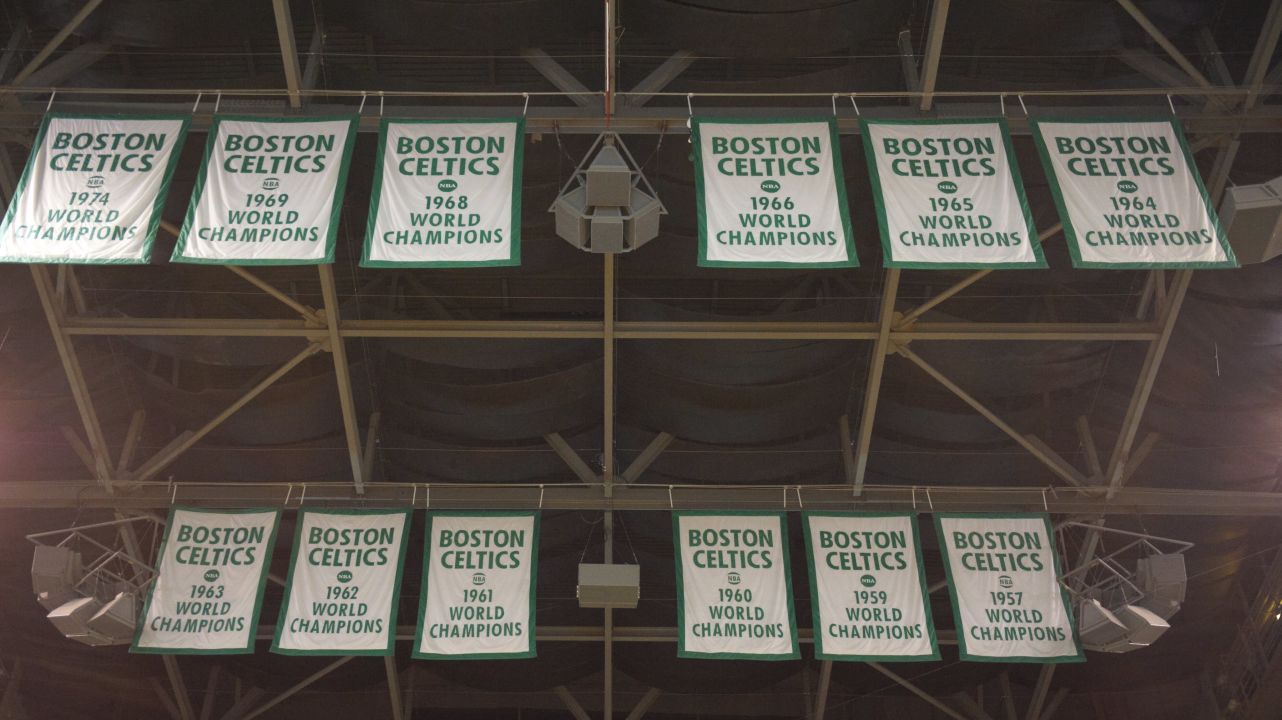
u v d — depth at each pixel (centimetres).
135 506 1948
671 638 2125
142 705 2414
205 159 1580
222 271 1984
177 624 1766
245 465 2083
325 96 1817
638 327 1797
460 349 1991
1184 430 2036
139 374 1989
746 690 2427
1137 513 1972
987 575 1841
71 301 1903
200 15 1716
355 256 1950
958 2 1722
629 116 1675
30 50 1781
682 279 2080
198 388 2089
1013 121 1659
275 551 2247
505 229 1538
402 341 1981
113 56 1875
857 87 1820
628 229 1530
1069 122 1631
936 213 1561
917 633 1775
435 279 2083
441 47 1753
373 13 1719
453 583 1809
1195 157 1816
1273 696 2167
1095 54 1852
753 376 1986
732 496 2000
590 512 2200
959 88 1884
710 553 1847
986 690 2500
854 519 1889
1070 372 1995
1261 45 1652
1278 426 2012
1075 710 2483
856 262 1512
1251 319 1881
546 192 1908
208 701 2386
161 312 2000
